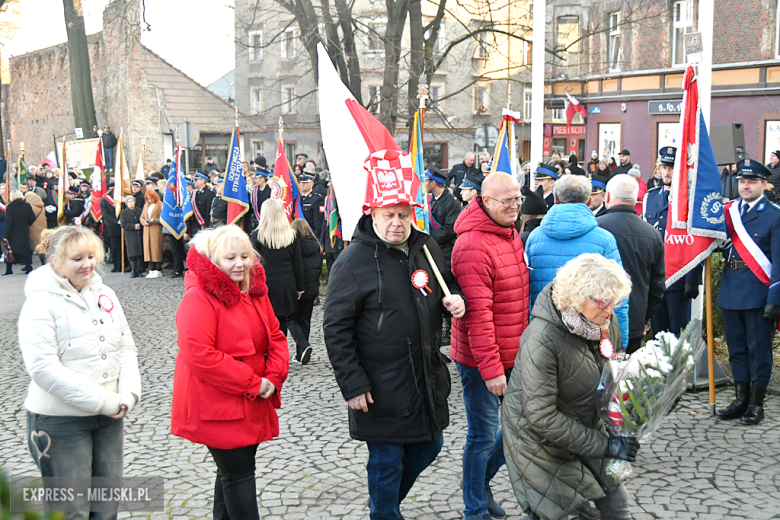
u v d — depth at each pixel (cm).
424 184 806
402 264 359
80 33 2622
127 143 3142
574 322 297
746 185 541
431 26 1894
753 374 546
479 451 398
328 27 1753
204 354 335
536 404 300
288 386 684
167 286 1369
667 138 2470
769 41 2122
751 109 2181
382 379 352
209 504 436
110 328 349
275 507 429
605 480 318
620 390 295
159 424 585
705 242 564
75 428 338
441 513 418
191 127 1488
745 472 461
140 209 1509
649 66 2506
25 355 325
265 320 364
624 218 497
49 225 1945
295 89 3606
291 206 1143
